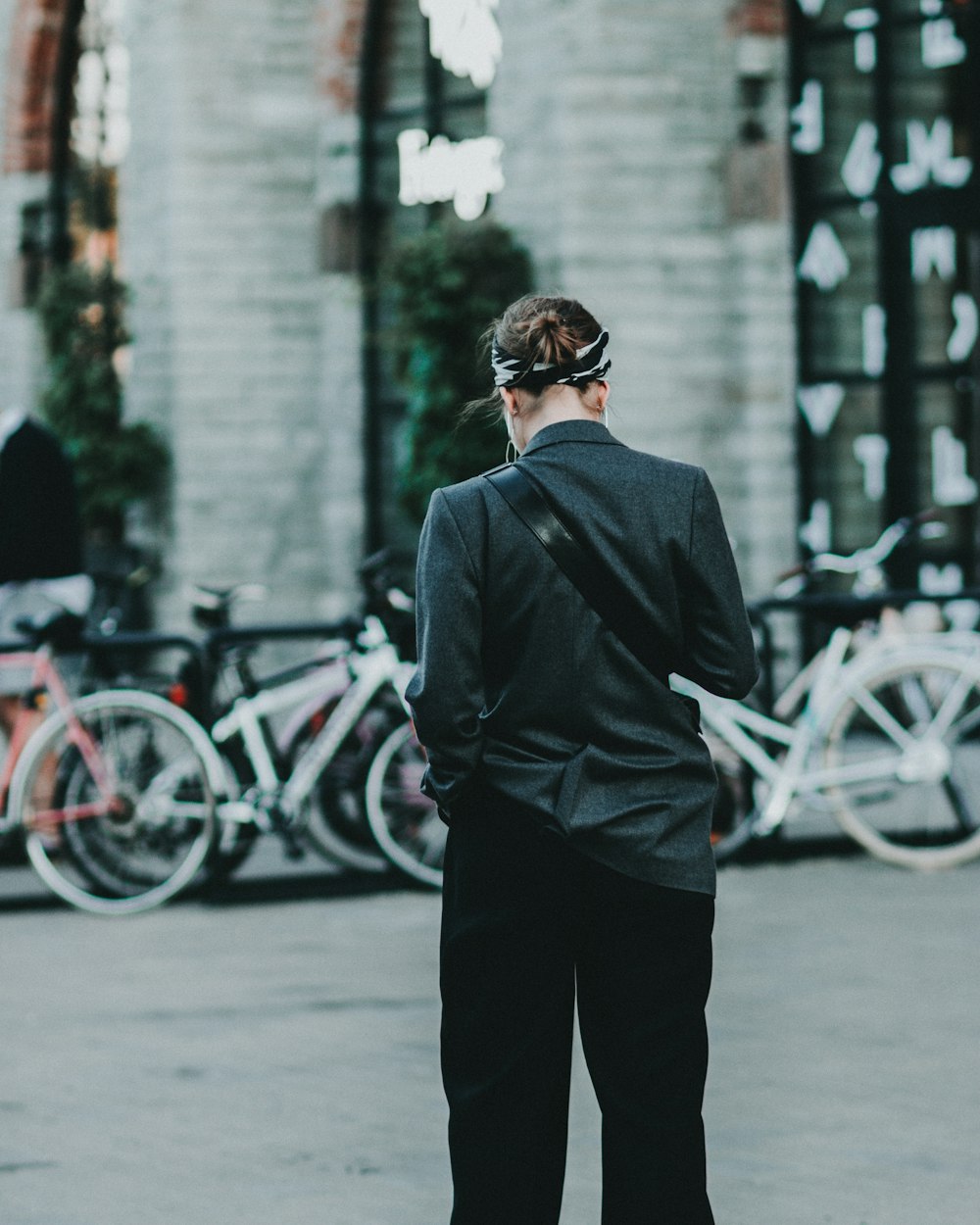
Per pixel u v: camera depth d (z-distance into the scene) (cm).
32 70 2294
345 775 1057
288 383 1948
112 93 2258
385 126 1886
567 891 391
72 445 1973
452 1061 400
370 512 1925
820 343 1653
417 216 1855
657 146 1603
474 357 1627
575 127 1588
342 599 1920
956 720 1079
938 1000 772
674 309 1611
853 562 1112
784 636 1598
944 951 864
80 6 2266
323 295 1930
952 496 1634
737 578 408
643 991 392
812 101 1639
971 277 1617
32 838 1013
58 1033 751
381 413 1920
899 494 1642
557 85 1595
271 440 1944
